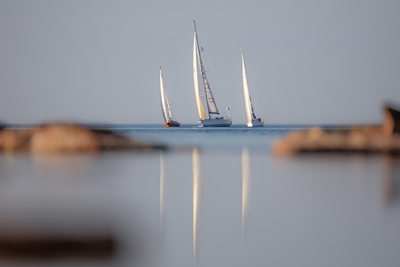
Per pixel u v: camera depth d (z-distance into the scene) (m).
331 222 71.88
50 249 54.50
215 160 155.88
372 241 62.53
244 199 89.75
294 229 68.31
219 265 54.09
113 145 172.62
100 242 57.00
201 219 73.94
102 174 116.81
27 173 116.38
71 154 160.50
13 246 54.97
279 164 142.38
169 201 87.31
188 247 60.31
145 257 55.81
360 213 77.00
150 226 69.31
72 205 78.44
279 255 57.84
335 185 103.31
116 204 81.75
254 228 69.19
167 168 132.50
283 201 87.31
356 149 161.25
